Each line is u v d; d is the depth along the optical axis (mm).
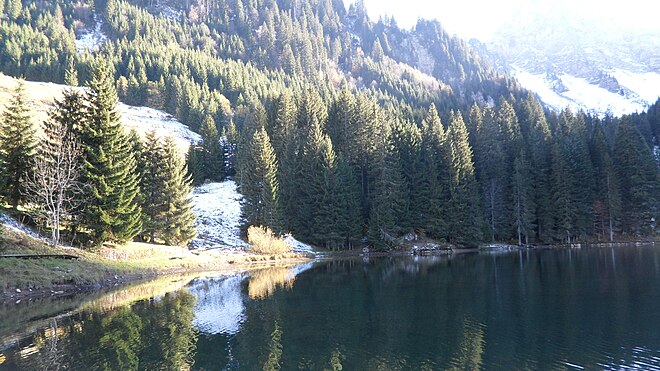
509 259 49719
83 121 40875
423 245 67500
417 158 71688
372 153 70250
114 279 34969
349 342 18109
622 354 15703
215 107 127688
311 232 64312
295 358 16219
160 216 50594
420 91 197750
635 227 74062
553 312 22375
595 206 73875
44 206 37531
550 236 71000
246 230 62594
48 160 37812
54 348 17562
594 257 48875
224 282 35406
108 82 41594
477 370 14445
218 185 84375
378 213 62875
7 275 27719
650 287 28703
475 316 22016
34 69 132750
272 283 34781
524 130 101875
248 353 16844
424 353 16406
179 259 45344
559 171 70812
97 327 20781
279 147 79438
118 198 39844
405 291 29797
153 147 52562
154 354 16750
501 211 72875
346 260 54438
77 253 35750
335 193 63125
